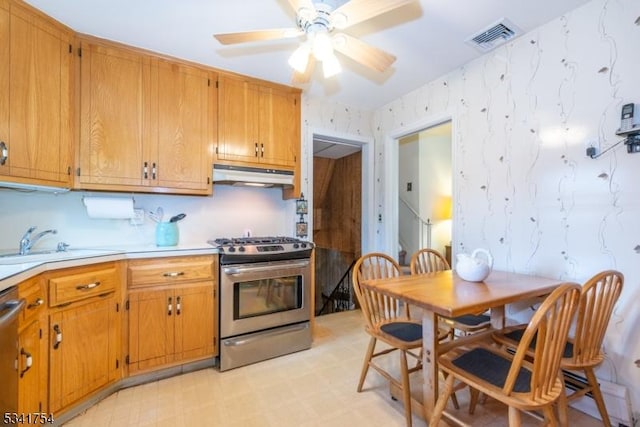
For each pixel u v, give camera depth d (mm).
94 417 1691
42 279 1536
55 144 1889
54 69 1883
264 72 2607
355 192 4484
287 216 3172
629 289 1648
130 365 1981
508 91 2238
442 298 1434
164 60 2322
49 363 1563
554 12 1901
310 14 1458
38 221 2141
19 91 1707
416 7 1829
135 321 2000
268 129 2773
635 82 1634
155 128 2281
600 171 1765
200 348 2186
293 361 2383
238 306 2293
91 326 1778
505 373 1324
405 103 3184
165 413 1735
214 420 1680
